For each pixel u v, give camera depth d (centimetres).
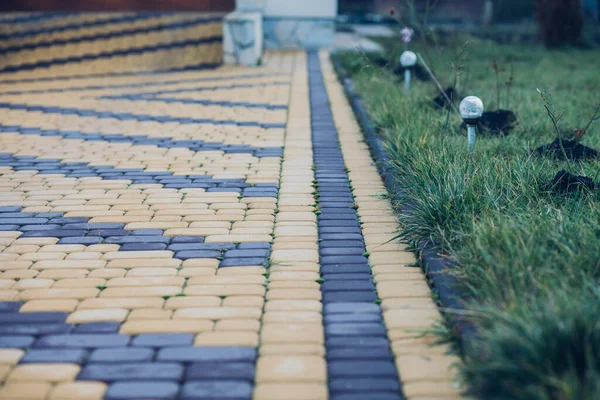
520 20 1201
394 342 199
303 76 621
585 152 304
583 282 199
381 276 229
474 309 199
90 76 633
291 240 253
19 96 520
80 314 212
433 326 203
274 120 433
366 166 328
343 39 906
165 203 284
